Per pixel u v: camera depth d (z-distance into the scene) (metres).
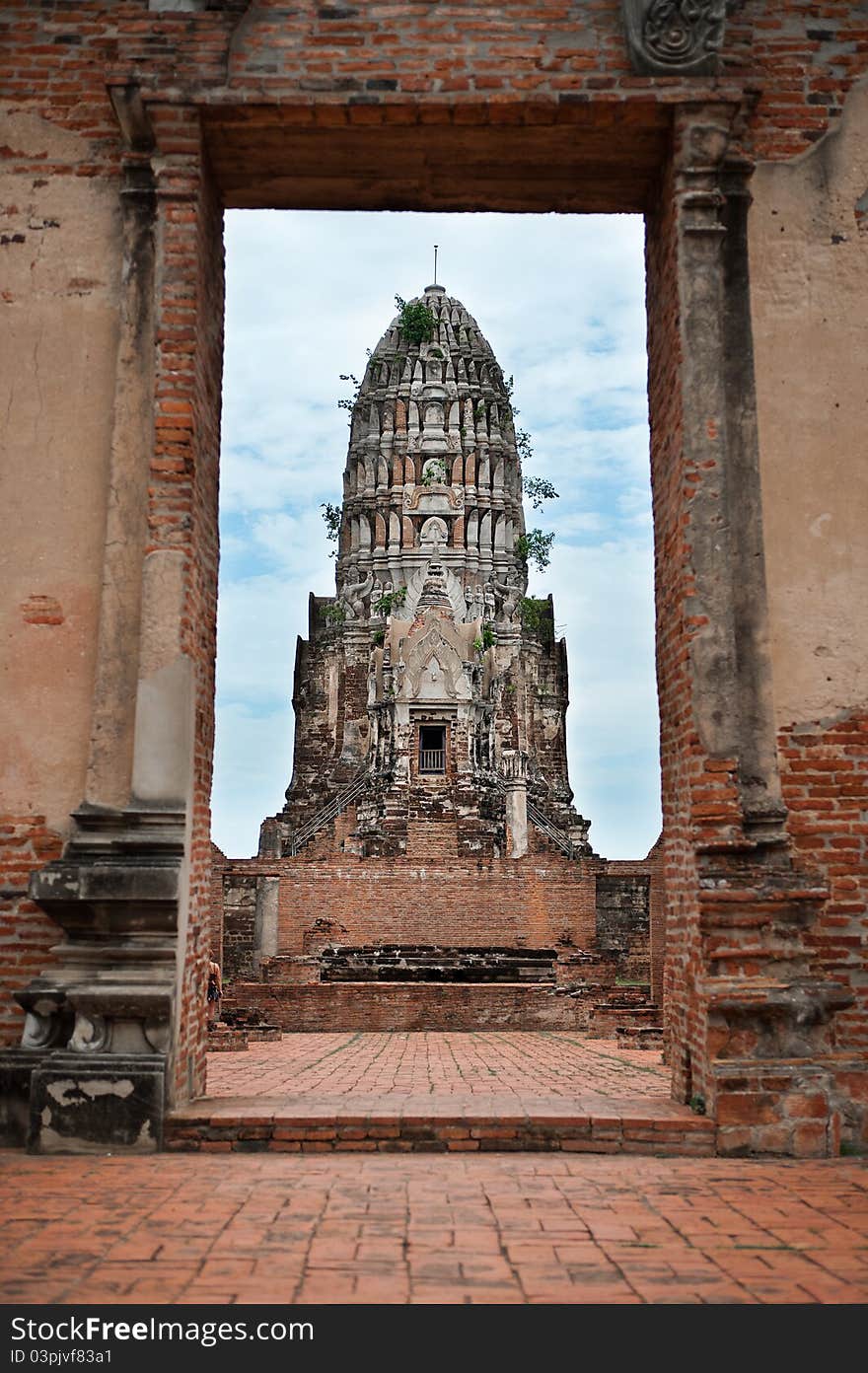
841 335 9.98
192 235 9.74
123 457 9.66
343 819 48.81
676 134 9.79
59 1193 7.16
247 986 22.78
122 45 9.88
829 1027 9.09
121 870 8.91
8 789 9.49
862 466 9.86
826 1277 5.55
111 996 8.75
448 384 68.88
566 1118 8.65
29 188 10.12
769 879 9.02
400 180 10.66
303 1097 9.89
